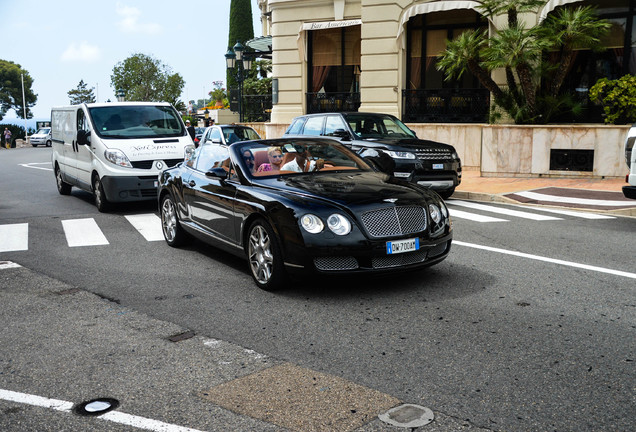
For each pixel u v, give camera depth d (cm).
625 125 1473
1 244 880
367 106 2038
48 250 834
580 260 720
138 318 533
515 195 1286
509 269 680
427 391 376
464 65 1688
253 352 448
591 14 1591
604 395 367
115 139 1187
